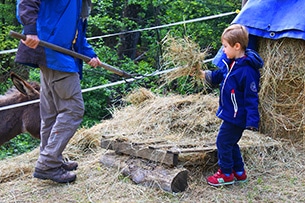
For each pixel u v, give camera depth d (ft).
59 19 13.19
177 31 39.50
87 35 46.21
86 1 14.14
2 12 48.47
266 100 17.06
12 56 42.75
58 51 13.19
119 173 14.39
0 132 16.58
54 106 14.52
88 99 40.06
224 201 12.83
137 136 15.75
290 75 16.47
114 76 41.86
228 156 13.47
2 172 15.90
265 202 12.80
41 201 13.38
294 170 14.98
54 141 13.98
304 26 15.74
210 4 43.73
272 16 16.61
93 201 13.07
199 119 16.51
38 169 14.21
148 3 43.14
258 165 15.15
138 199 12.99
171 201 12.82
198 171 14.42
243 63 12.87
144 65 40.42
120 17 46.39
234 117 12.98
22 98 16.75
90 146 17.92
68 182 14.38
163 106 17.40
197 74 14.12
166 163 13.62
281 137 16.93
